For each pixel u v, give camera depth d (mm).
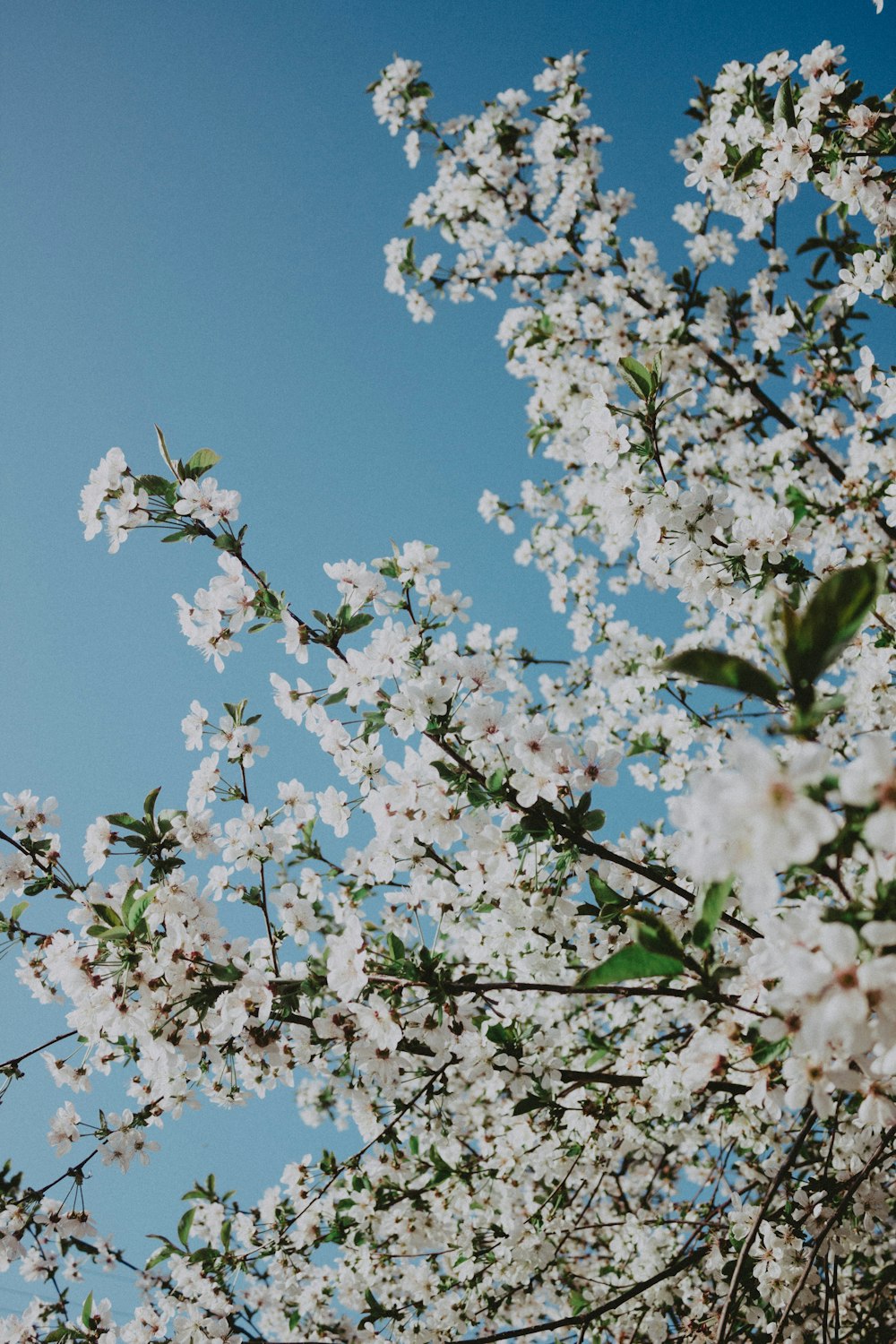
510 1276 5508
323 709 4094
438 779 3783
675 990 3631
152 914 3967
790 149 4805
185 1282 5551
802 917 2027
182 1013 3922
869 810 1815
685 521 4020
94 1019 3879
